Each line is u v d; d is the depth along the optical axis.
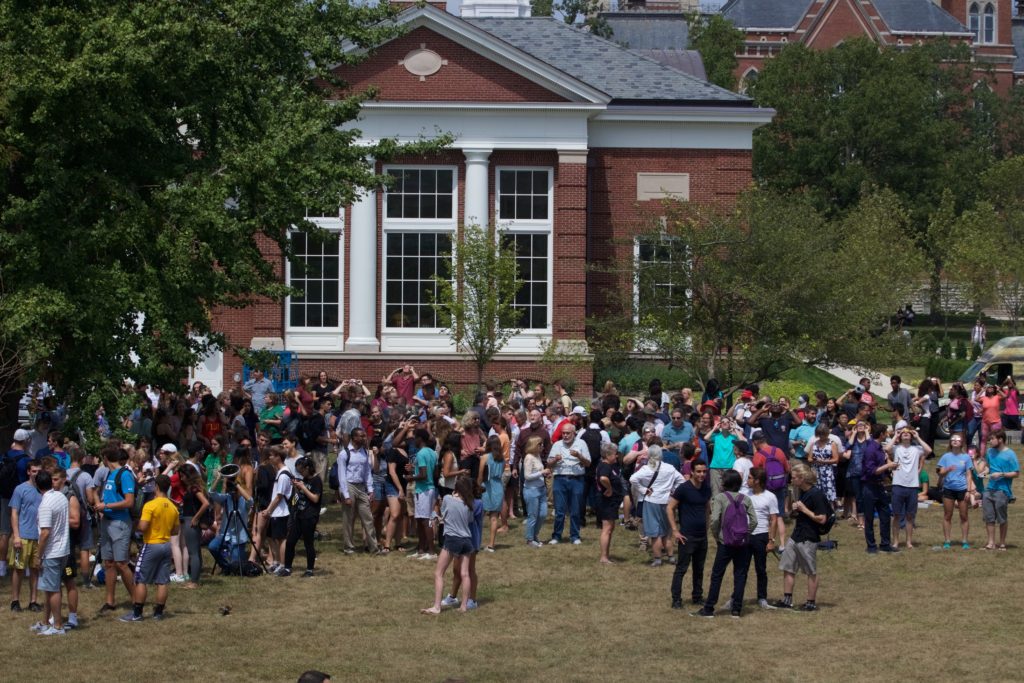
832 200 87.31
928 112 91.00
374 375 46.28
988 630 19.20
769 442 25.92
